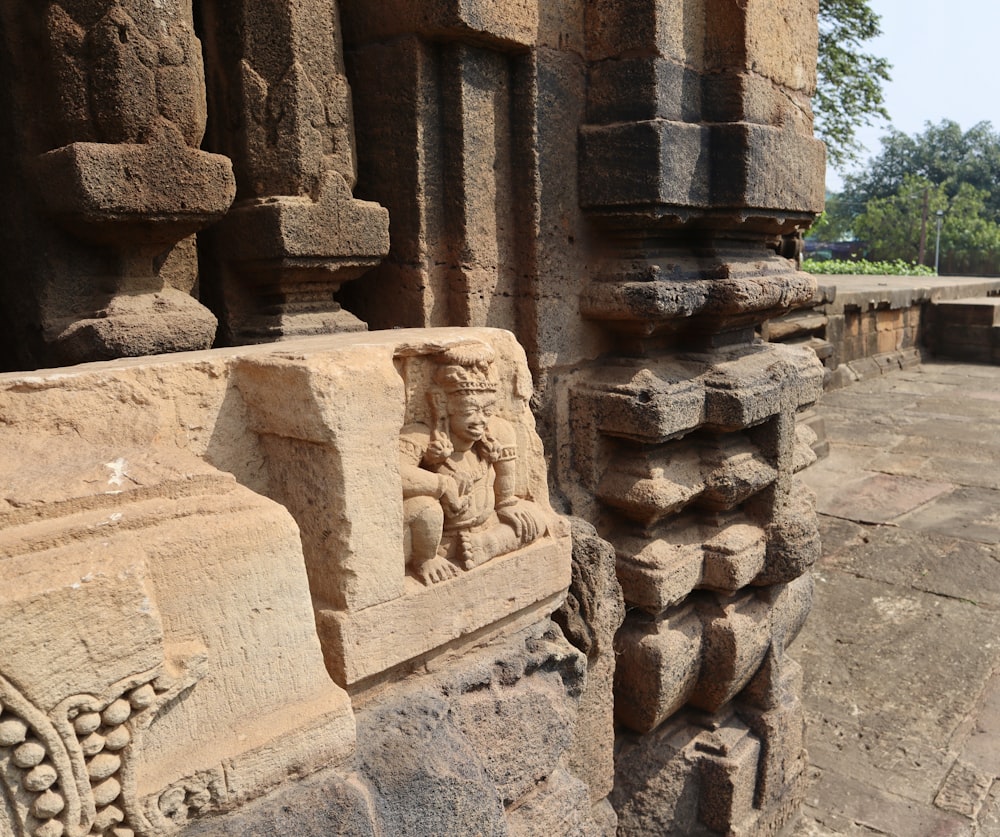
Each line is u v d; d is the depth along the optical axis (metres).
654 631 2.71
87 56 1.74
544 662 2.04
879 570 4.59
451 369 1.81
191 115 1.85
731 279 2.68
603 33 2.52
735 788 2.81
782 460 2.91
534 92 2.41
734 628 2.80
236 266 2.22
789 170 2.83
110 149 1.74
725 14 2.58
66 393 1.42
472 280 2.41
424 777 1.59
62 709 1.13
